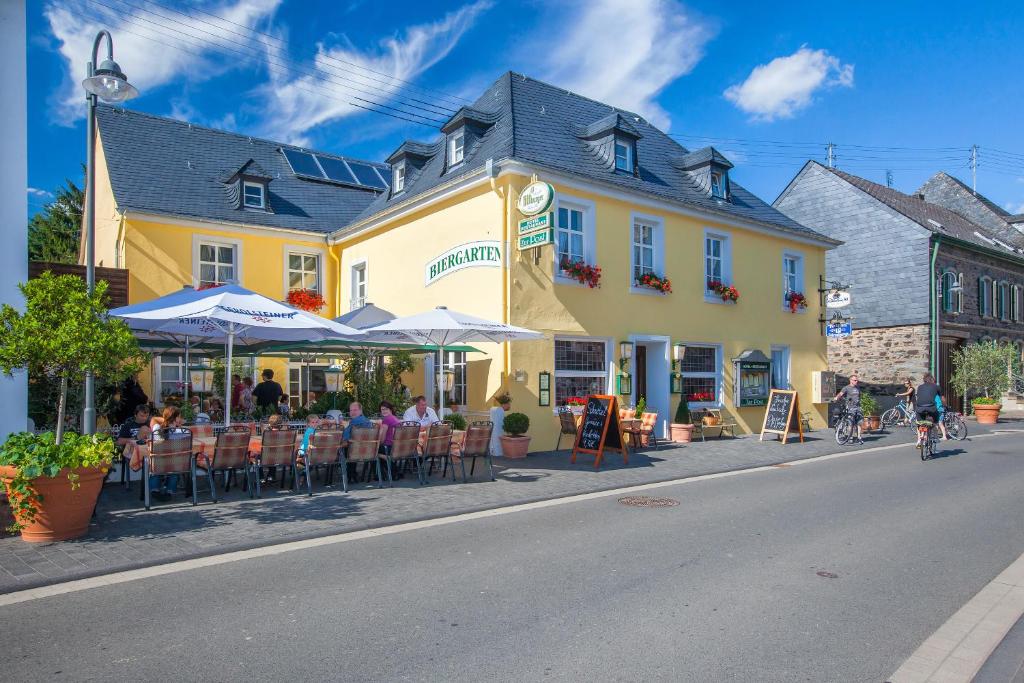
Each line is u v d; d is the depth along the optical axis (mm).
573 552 6219
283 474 9234
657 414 14984
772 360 18453
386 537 6766
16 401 8789
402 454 9562
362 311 13203
